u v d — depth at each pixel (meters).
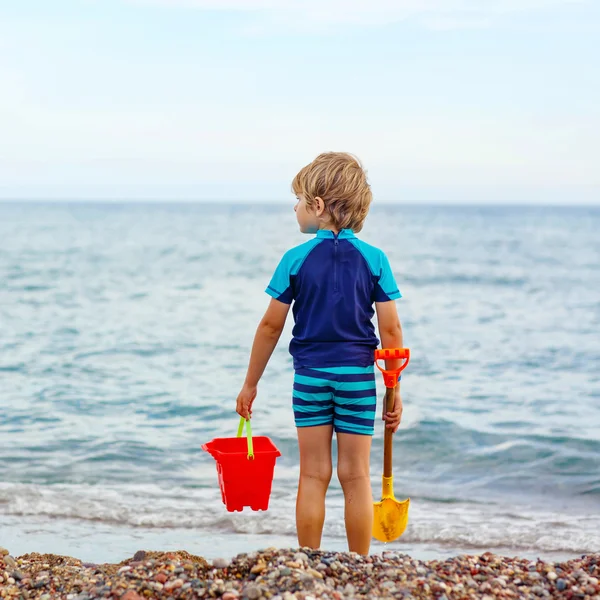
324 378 3.04
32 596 2.95
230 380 10.22
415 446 7.06
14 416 8.12
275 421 7.88
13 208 199.00
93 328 15.15
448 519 5.16
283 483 5.94
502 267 32.81
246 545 4.58
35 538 4.66
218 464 3.23
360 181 3.16
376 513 3.24
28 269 29.78
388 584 2.65
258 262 34.25
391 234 65.94
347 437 3.09
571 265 33.91
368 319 3.15
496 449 6.98
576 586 2.71
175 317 17.05
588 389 9.79
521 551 4.55
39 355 12.02
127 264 32.69
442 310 19.02
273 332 3.17
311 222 3.21
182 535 4.77
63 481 5.98
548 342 13.88
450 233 67.94
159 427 7.75
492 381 10.34
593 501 5.61
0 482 5.90
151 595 2.65
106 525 4.96
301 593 2.51
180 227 78.50
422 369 11.26
